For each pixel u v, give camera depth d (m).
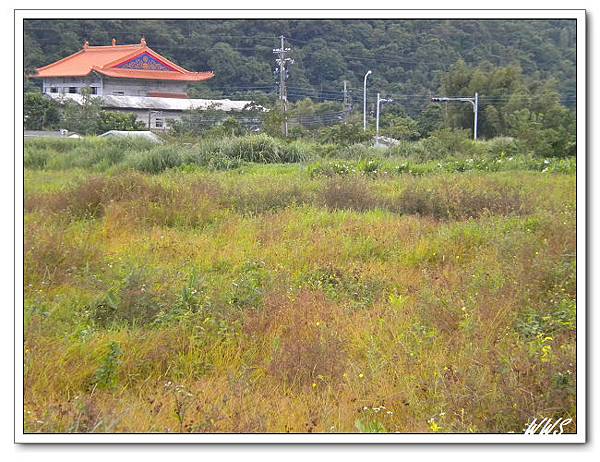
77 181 15.57
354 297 9.02
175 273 9.48
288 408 6.11
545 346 6.69
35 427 5.82
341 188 15.65
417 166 22.41
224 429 5.76
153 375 6.84
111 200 13.34
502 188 15.87
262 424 5.82
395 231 12.16
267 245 11.29
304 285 9.22
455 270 9.80
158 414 5.92
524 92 28.05
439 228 12.36
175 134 27.27
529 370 6.30
